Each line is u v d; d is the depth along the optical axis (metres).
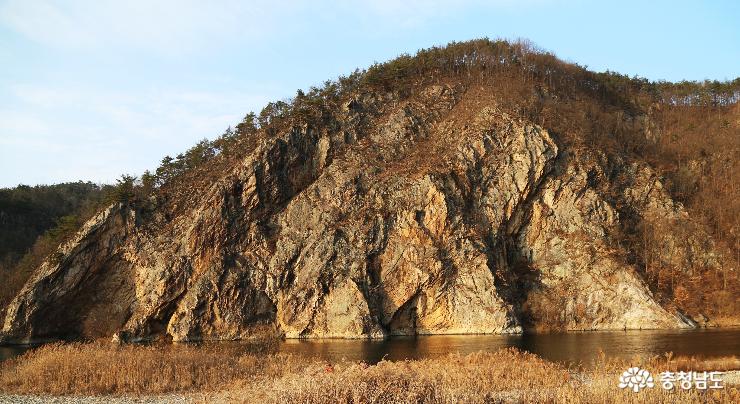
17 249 114.62
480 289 77.81
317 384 22.77
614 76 134.50
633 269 79.38
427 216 84.88
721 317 76.50
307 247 85.00
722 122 115.12
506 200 89.38
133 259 88.31
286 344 66.75
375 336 75.50
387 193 89.19
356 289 78.25
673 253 86.69
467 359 36.41
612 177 94.38
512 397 26.14
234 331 80.75
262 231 89.19
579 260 83.31
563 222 88.88
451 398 23.22
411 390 22.59
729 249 86.62
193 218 88.69
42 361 34.12
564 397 24.05
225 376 34.38
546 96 108.06
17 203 128.25
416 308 80.31
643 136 112.62
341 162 96.94
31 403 27.83
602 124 105.94
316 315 79.12
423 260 80.81
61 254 85.38
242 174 92.44
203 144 110.56
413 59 124.38
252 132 109.81
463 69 120.81
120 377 31.75
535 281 84.12
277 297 83.00
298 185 96.56
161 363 34.88
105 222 88.88
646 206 92.50
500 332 74.62
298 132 99.81
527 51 121.44
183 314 80.69
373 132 103.50
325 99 109.81
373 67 120.50
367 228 84.31
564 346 53.44
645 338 59.41
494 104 101.00
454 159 92.31
